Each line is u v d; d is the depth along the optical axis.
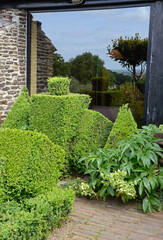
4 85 6.45
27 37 6.50
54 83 4.57
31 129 4.66
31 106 4.66
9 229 2.21
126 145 3.55
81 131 4.40
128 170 3.46
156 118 5.10
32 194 2.81
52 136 4.38
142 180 3.42
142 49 5.37
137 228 2.93
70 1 5.77
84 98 4.76
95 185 3.75
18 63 6.51
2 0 6.27
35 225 2.42
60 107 4.28
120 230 2.88
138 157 3.47
